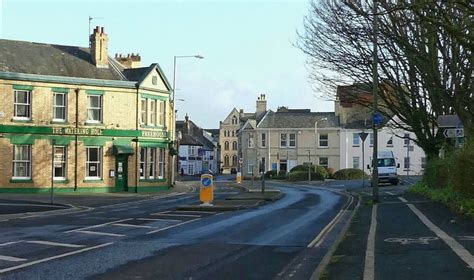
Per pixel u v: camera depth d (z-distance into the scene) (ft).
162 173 131.54
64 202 89.25
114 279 28.91
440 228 45.57
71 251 37.96
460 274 26.66
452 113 82.23
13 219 61.87
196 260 34.88
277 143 239.50
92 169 118.42
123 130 121.49
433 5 44.78
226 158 422.00
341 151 228.63
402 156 223.92
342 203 87.61
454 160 58.29
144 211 72.84
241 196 100.48
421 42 62.18
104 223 56.80
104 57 123.13
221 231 50.06
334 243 40.50
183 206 76.02
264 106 257.14
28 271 30.78
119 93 121.60
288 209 75.46
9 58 112.88
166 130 131.34
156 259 35.12
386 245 37.47
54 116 114.52
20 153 111.04
